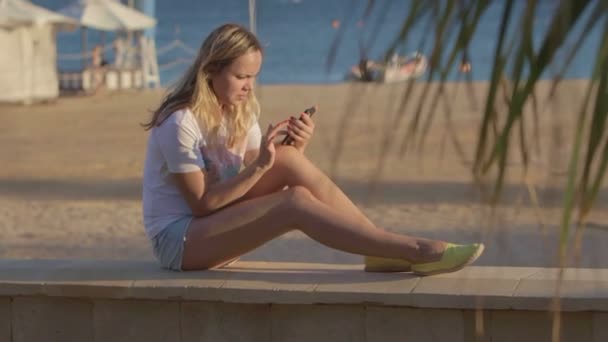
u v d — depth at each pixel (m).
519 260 6.70
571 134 1.10
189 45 60.31
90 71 30.56
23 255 8.10
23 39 25.91
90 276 4.13
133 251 8.21
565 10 1.04
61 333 4.15
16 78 25.73
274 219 4.00
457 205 9.77
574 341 3.62
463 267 3.87
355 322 3.84
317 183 4.14
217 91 4.12
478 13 1.12
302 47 51.06
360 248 3.95
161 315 4.04
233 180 4.03
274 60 46.16
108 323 4.10
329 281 3.93
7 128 20.59
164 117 4.10
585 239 6.50
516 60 1.11
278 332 3.93
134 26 32.22
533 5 1.06
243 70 4.09
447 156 12.11
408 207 9.81
